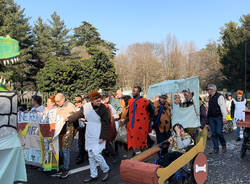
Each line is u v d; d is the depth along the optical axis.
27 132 5.48
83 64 21.59
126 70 58.97
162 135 5.68
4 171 3.41
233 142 8.17
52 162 5.08
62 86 19.14
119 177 4.99
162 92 4.70
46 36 40.97
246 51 38.59
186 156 3.96
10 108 3.49
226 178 4.78
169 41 64.50
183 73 64.06
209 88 6.66
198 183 4.21
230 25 43.50
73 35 48.84
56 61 19.91
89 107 4.75
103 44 47.47
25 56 26.91
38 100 5.84
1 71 21.47
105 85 23.38
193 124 4.76
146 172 3.42
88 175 5.16
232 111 8.69
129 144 5.51
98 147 4.71
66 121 5.00
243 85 37.69
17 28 26.36
